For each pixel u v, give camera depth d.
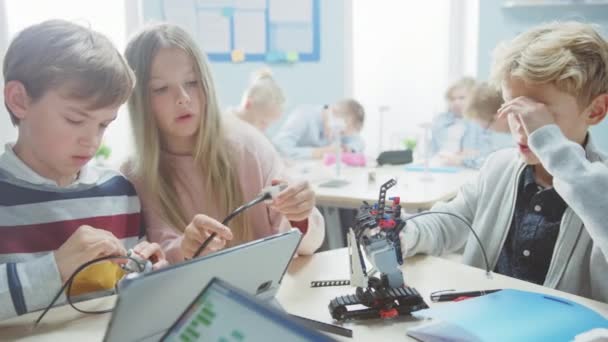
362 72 3.46
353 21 3.32
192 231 0.85
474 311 0.70
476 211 1.16
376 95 3.52
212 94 1.09
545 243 1.02
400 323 0.69
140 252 0.81
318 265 0.93
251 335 0.47
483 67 3.09
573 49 0.91
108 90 0.83
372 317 0.71
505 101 0.99
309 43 3.20
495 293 0.76
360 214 0.78
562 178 0.86
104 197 1.01
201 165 1.12
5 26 2.19
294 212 0.92
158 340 0.53
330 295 0.79
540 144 0.89
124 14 2.60
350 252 0.76
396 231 0.77
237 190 1.13
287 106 3.21
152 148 1.08
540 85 0.91
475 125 2.64
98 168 1.07
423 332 0.65
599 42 0.93
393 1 3.40
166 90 1.04
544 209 1.03
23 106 0.84
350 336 0.65
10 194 0.90
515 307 0.70
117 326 0.48
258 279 0.63
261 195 0.91
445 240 1.10
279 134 2.97
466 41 3.36
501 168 1.14
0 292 0.71
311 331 0.44
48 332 0.69
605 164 0.96
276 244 0.62
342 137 2.88
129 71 0.90
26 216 0.91
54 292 0.73
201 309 0.51
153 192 1.09
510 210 1.08
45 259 0.75
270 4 3.08
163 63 1.03
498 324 0.65
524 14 2.97
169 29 1.06
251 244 0.59
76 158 0.86
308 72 3.23
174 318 0.53
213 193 1.12
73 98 0.81
